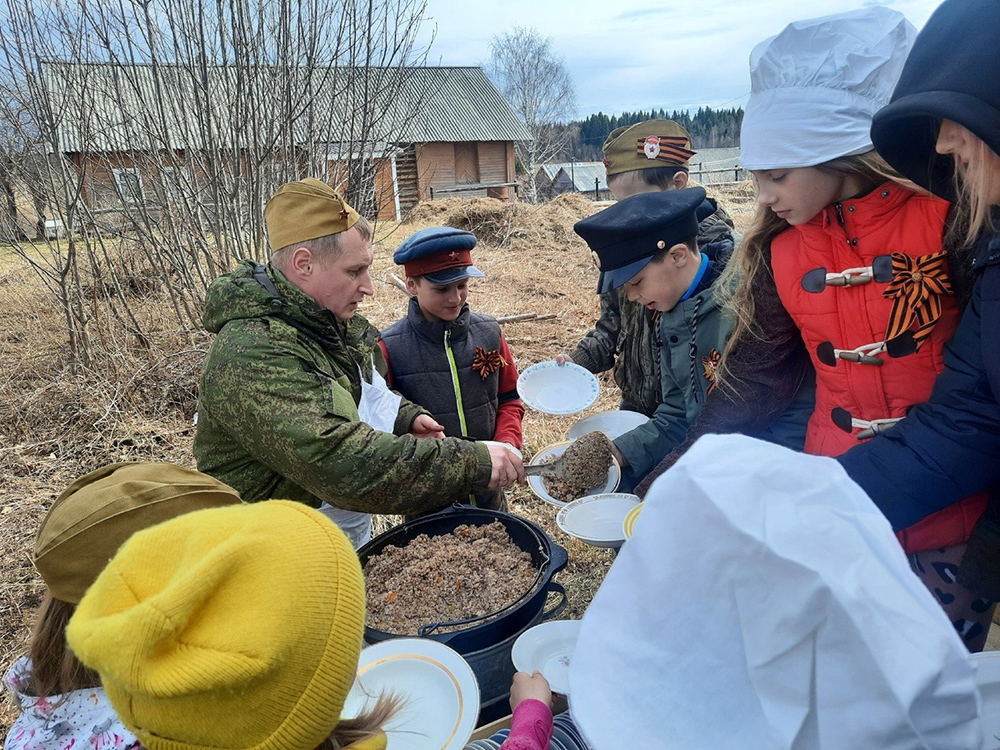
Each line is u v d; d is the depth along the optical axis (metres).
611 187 3.46
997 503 1.55
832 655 0.75
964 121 1.15
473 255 10.57
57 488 4.29
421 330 2.86
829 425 1.83
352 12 5.81
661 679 0.86
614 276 2.30
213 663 0.88
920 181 1.49
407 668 1.59
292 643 0.94
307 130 5.96
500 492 3.06
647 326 2.79
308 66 5.65
